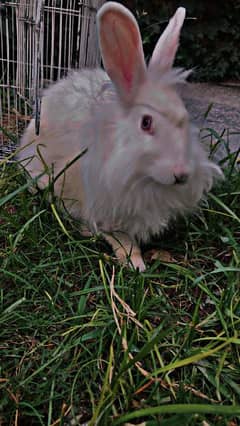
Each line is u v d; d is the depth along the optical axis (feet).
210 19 4.31
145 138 1.37
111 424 1.04
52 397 1.14
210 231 1.75
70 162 1.59
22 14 2.30
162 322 1.31
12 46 2.74
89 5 2.26
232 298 1.40
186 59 4.38
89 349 1.28
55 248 1.61
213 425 1.10
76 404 1.16
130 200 1.50
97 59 2.28
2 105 2.61
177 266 1.51
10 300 1.42
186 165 1.36
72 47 2.55
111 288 1.35
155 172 1.38
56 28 2.79
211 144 1.94
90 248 1.66
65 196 1.71
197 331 1.33
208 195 1.71
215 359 1.26
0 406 1.12
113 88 1.51
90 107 1.59
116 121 1.44
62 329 1.33
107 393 1.13
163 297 1.42
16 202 1.82
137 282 1.43
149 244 1.73
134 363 1.11
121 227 1.62
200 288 1.47
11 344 1.30
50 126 1.77
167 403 1.14
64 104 1.74
